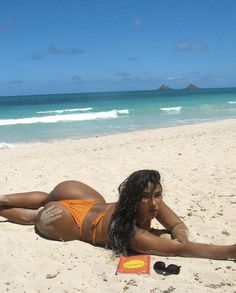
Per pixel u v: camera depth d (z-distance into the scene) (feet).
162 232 7.61
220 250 6.66
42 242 7.57
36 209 8.70
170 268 6.28
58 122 34.94
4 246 7.43
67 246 7.31
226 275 6.21
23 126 32.14
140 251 6.96
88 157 16.26
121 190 7.06
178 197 9.98
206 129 25.46
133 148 18.03
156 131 25.49
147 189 6.81
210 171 12.58
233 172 12.22
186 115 40.91
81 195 7.96
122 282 6.05
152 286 5.90
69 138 25.22
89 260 6.75
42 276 6.31
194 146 17.60
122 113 43.32
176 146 17.87
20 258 6.92
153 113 43.52
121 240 6.93
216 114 41.93
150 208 6.89
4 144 22.74
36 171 13.91
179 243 6.82
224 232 7.77
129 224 6.90
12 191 11.44
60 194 8.09
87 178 12.48
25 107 59.88
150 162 14.56
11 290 5.97
